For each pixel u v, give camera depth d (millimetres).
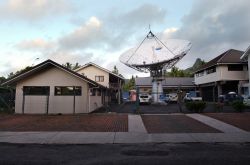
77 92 23859
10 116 20281
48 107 23703
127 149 9414
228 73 38281
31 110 23781
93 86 25578
